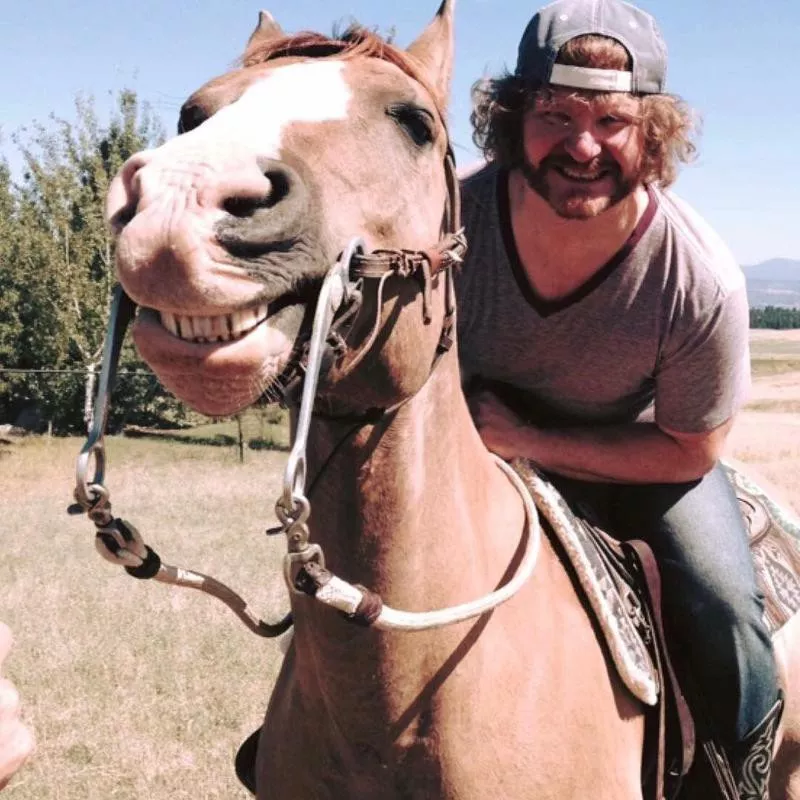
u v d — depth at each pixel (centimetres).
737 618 241
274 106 152
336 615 174
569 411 255
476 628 185
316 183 146
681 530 248
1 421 2883
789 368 6166
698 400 233
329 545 176
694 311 223
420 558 177
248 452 2297
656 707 228
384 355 164
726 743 248
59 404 2653
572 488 260
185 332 131
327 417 170
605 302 227
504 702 190
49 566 922
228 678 604
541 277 228
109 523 151
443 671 180
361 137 157
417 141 169
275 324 138
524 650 196
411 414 171
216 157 132
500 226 231
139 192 129
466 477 191
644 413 254
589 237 219
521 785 191
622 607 221
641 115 211
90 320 2462
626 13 213
